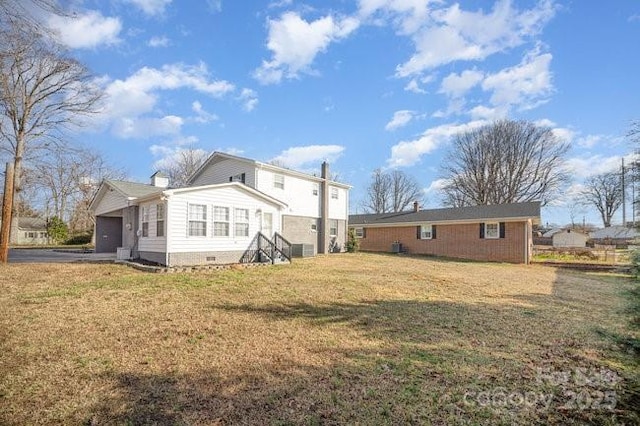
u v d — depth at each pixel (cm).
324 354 449
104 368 385
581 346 503
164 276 1000
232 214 1392
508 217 2044
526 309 746
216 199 1339
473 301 817
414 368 408
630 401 335
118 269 1132
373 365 415
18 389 333
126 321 565
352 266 1459
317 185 2200
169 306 670
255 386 354
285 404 318
